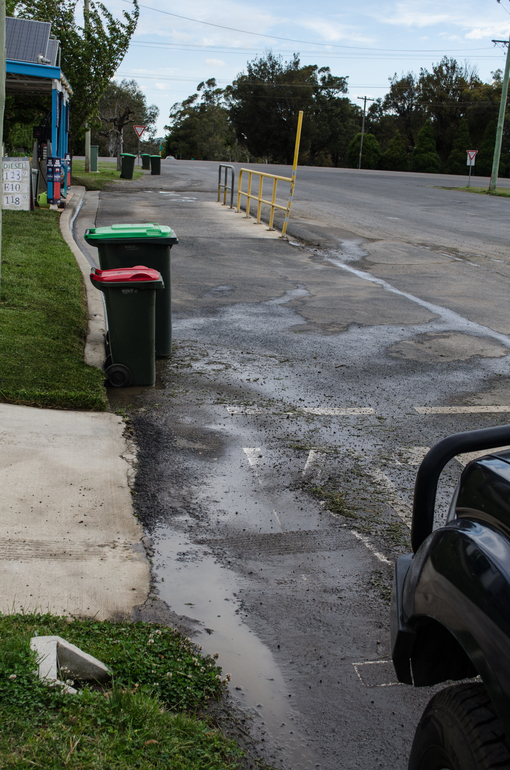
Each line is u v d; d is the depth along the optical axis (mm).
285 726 2830
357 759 2688
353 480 5152
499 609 1561
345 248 16047
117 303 6582
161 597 3643
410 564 2225
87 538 4102
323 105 94375
